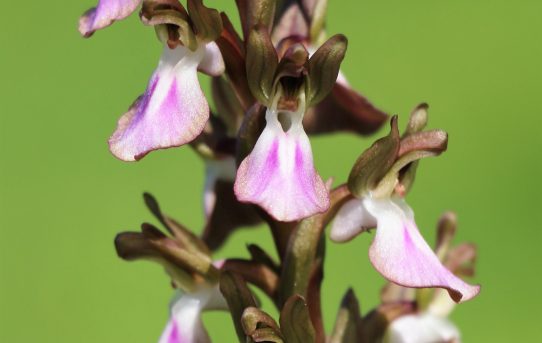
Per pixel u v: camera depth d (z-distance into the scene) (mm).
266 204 190
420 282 196
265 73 194
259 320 196
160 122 194
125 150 194
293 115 195
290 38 208
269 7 201
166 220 211
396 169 201
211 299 209
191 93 196
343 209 202
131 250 209
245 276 206
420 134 202
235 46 200
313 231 202
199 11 196
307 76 194
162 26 198
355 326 209
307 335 197
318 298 203
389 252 198
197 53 198
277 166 192
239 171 193
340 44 194
